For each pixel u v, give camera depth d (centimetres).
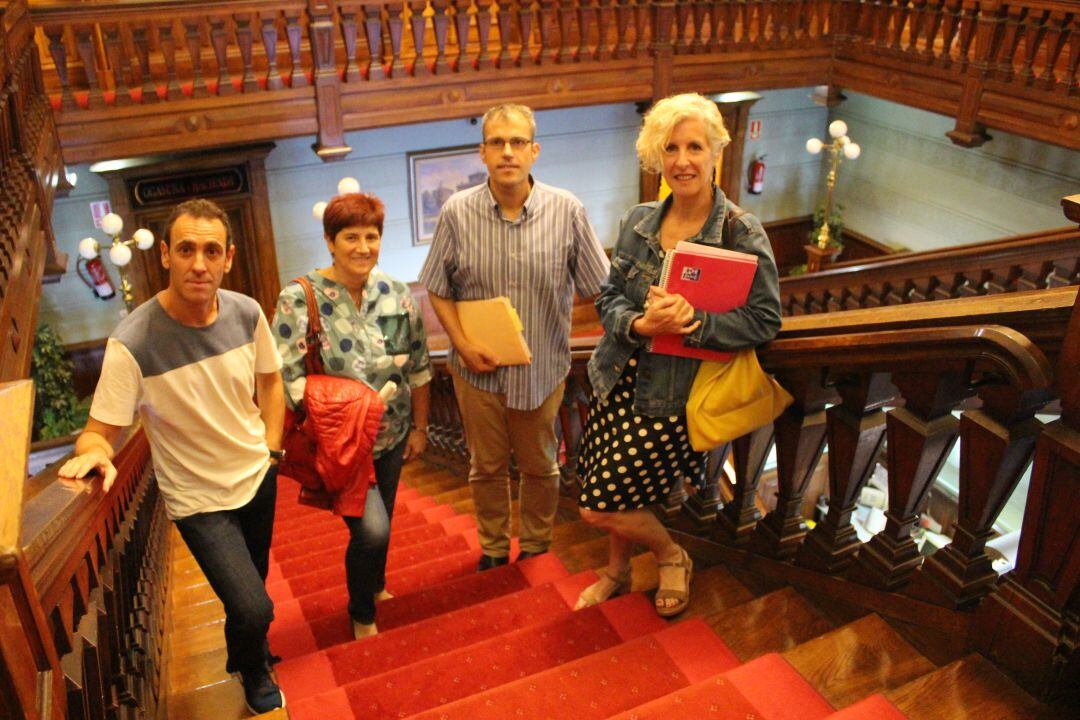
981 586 201
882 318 201
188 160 898
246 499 229
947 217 1027
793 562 253
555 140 1087
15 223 418
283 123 816
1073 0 690
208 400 216
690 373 229
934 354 186
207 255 199
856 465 229
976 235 993
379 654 259
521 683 214
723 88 972
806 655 205
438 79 852
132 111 760
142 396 209
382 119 848
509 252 290
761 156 1184
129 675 201
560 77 899
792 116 1175
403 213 1055
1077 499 166
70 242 911
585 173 1121
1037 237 486
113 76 802
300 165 984
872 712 179
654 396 231
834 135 956
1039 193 900
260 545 251
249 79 791
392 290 279
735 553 275
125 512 253
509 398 306
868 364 205
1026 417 183
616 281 242
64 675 138
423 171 1032
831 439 233
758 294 220
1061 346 168
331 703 228
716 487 293
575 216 295
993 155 944
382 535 269
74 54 841
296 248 1023
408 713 225
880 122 1101
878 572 222
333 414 258
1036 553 178
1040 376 163
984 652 191
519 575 321
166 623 288
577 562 329
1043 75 739
